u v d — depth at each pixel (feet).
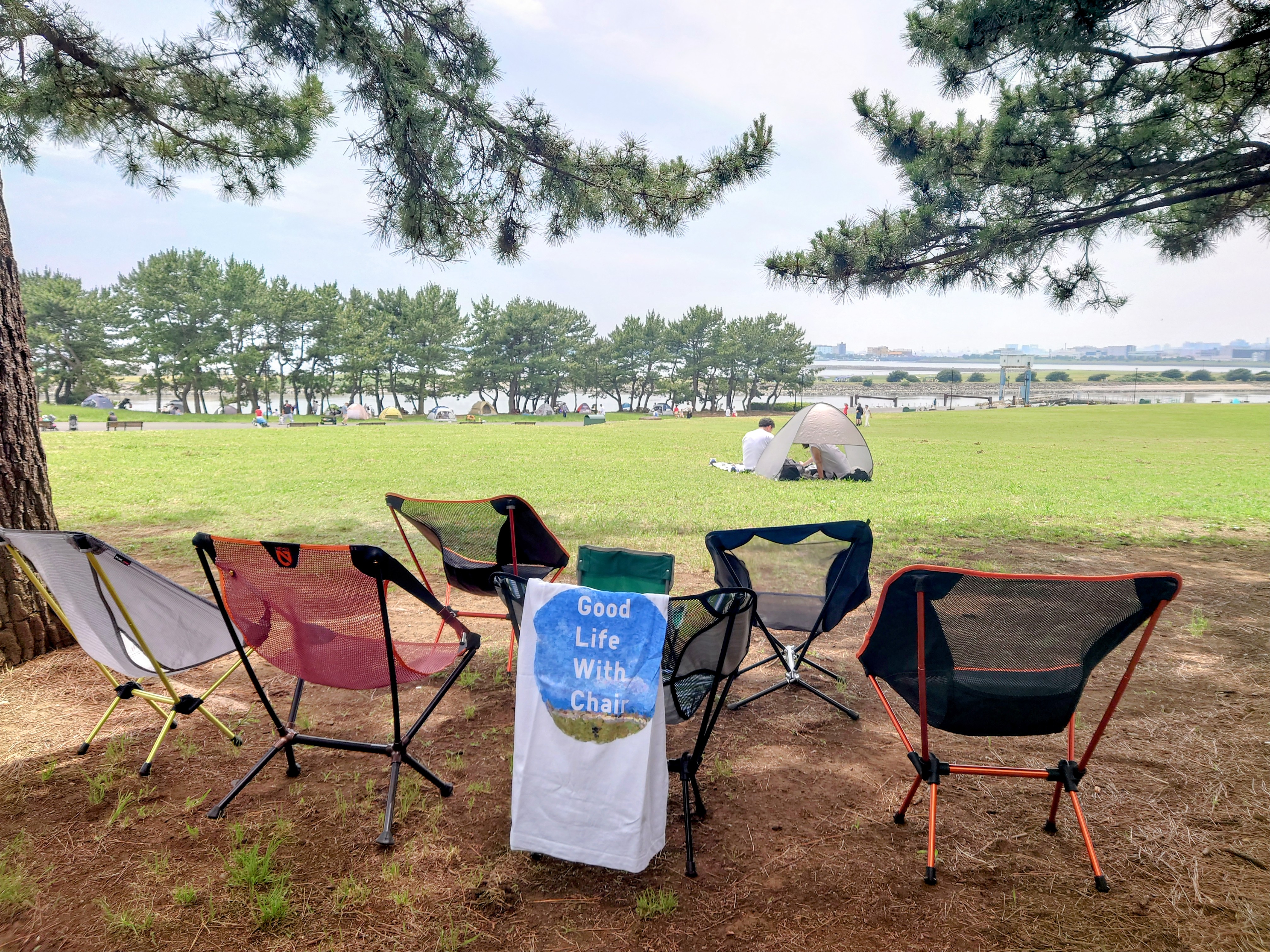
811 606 14.20
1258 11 19.51
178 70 22.91
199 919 7.63
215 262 236.63
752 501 40.73
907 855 8.92
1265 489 48.08
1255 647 16.88
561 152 23.26
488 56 22.08
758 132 23.00
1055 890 8.26
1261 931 7.57
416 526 16.05
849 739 12.24
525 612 8.36
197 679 14.39
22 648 14.56
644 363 314.35
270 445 85.92
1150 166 22.25
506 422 198.18
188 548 27.17
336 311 246.27
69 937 7.34
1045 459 71.31
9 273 14.42
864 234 26.00
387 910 7.80
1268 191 24.16
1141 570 25.22
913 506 39.17
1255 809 9.96
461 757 11.30
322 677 10.02
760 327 317.01
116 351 247.50
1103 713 13.24
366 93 20.76
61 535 9.14
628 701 7.89
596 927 7.59
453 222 23.44
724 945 7.34
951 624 8.45
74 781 10.36
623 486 47.80
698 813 9.78
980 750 11.80
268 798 10.03
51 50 21.58
